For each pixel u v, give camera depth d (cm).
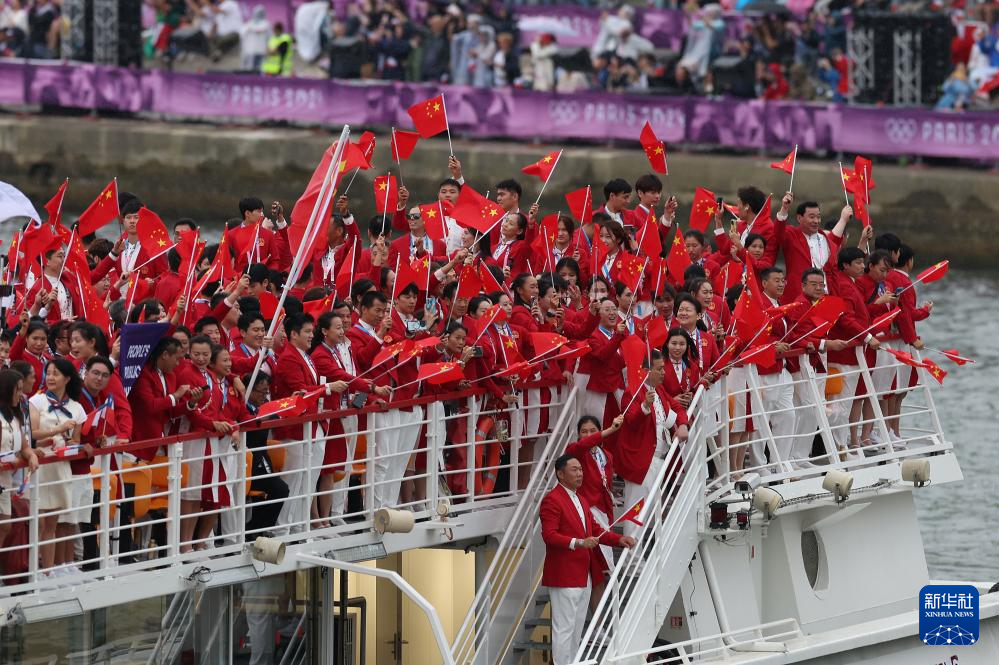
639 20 13012
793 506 4575
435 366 4200
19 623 3384
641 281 4844
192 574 3728
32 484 3428
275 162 14125
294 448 4078
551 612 4328
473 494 4419
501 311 4409
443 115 4891
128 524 3847
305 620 4053
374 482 4159
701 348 4625
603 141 13200
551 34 13312
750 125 12619
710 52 12812
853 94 12400
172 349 3775
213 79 14612
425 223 4909
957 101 12144
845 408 5031
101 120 15025
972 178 12012
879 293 5031
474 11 13525
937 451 4997
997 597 4975
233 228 5347
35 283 4531
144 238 4512
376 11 13875
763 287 4903
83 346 3766
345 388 4084
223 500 3894
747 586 4584
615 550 4662
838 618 4772
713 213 5400
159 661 3756
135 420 3781
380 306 4266
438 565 4731
